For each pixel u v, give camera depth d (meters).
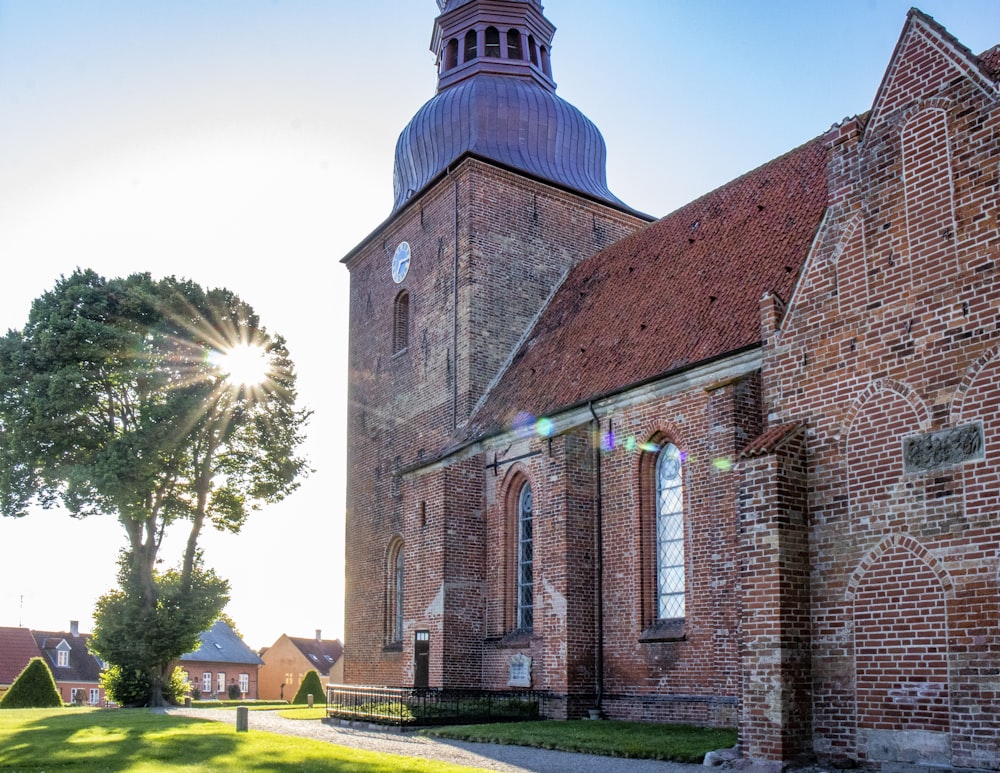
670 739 19.55
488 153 37.34
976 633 14.90
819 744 16.58
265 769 15.61
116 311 39.22
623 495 26.05
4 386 37.66
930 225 16.55
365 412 40.47
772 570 16.97
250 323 41.06
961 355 15.79
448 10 41.81
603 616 26.02
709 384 23.94
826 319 17.84
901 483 16.23
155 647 38.00
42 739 20.91
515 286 35.91
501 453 30.77
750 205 28.52
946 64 16.70
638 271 31.44
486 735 21.44
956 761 14.84
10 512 37.62
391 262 40.12
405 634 31.81
